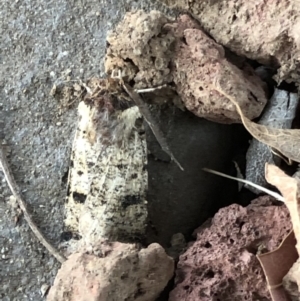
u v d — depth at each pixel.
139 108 0.08
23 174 0.09
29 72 0.09
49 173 0.09
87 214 0.08
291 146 0.07
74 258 0.07
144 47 0.08
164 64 0.08
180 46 0.08
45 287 0.09
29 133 0.09
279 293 0.07
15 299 0.09
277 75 0.08
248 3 0.08
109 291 0.07
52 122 0.09
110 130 0.08
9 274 0.09
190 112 0.09
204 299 0.08
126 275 0.07
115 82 0.08
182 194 0.09
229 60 0.08
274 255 0.07
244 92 0.08
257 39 0.08
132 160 0.08
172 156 0.09
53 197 0.09
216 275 0.08
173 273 0.08
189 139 0.09
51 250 0.09
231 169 0.09
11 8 0.10
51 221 0.09
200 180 0.09
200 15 0.08
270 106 0.08
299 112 0.08
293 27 0.07
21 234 0.09
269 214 0.08
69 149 0.09
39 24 0.09
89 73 0.09
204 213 0.09
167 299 0.08
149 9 0.09
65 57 0.09
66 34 0.09
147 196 0.09
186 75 0.08
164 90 0.08
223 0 0.08
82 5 0.09
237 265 0.07
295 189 0.07
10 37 0.09
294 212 0.07
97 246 0.07
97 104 0.08
